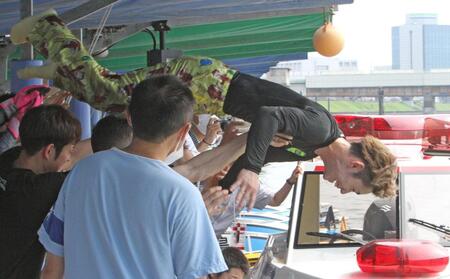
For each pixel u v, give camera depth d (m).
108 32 10.92
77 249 3.04
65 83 4.60
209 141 6.39
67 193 3.11
